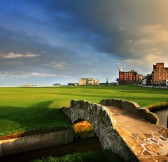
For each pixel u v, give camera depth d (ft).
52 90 280.92
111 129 55.83
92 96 192.13
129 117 65.92
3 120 93.35
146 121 62.28
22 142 80.28
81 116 80.84
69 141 88.63
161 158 45.37
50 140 85.46
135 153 46.55
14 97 174.19
